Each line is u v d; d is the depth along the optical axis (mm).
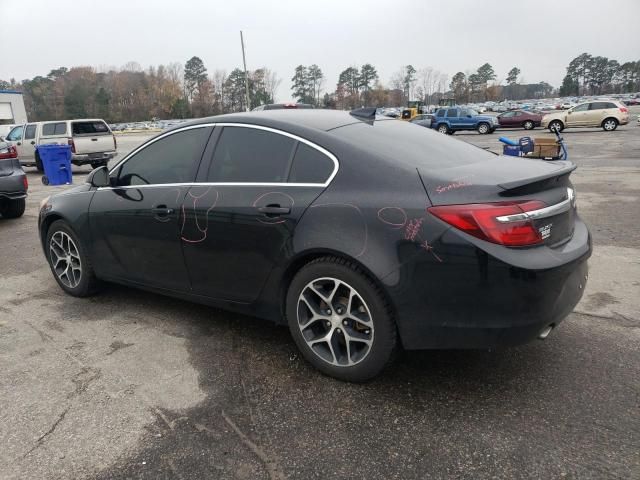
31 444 2547
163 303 4398
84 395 2971
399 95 115188
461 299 2576
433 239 2582
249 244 3217
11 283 5055
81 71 113875
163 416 2752
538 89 147000
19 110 54562
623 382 2949
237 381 3094
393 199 2742
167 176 3760
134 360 3383
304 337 3117
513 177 2793
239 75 101312
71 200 4406
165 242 3684
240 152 3414
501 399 2824
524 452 2391
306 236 2934
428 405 2791
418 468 2312
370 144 3084
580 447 2412
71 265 4543
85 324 3992
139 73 115312
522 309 2531
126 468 2367
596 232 6340
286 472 2314
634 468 2266
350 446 2475
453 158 3209
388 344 2805
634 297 4215
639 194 8852
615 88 132000
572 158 15031
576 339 3504
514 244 2521
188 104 109062
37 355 3480
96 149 16688
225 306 3545
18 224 8039
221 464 2375
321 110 3836
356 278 2797
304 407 2807
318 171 3047
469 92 123375
